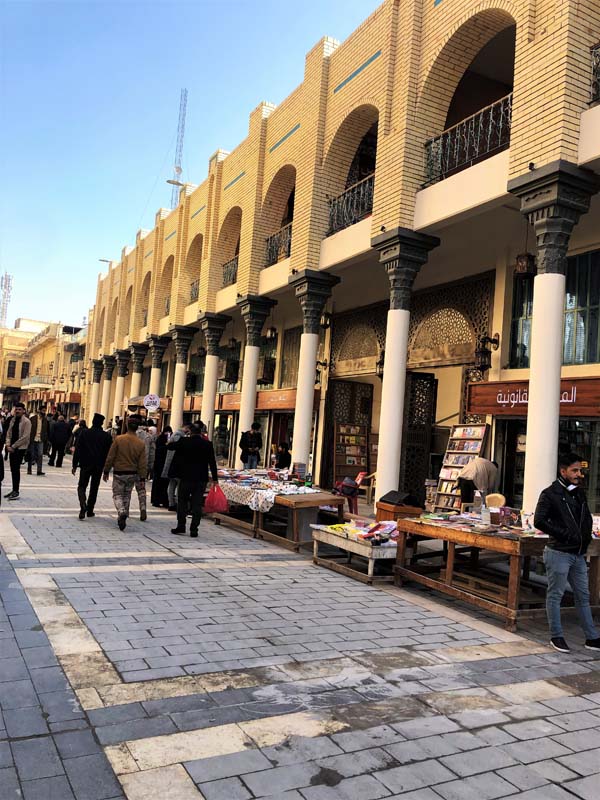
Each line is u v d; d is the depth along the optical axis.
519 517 6.55
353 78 12.08
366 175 13.98
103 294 38.16
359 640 5.02
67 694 3.63
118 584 6.15
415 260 10.36
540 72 7.77
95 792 2.69
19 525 9.00
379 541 7.26
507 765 3.16
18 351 75.75
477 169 8.98
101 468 10.20
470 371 11.94
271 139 15.55
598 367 9.48
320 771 2.98
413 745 3.30
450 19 9.74
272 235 15.88
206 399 19.12
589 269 9.91
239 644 4.69
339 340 16.75
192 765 2.96
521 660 4.89
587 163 7.38
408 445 13.36
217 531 10.06
